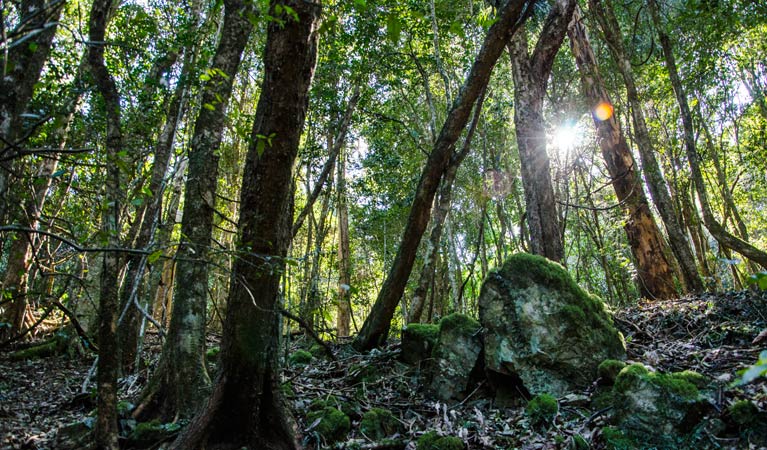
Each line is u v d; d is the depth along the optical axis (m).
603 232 18.16
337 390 5.99
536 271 5.54
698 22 11.16
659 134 15.38
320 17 4.05
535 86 9.00
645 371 4.20
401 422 5.12
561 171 17.08
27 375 8.34
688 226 16.22
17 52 2.82
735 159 17.97
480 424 4.81
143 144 8.05
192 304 5.25
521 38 9.15
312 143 10.77
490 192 17.03
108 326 3.47
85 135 7.32
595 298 5.82
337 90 10.77
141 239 7.33
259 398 4.13
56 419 5.57
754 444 3.40
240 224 4.02
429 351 6.47
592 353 5.14
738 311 6.62
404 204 14.43
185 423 4.62
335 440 4.72
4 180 3.01
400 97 14.40
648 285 12.67
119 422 4.59
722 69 13.05
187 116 8.15
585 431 4.20
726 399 3.90
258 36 10.73
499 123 14.60
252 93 14.80
